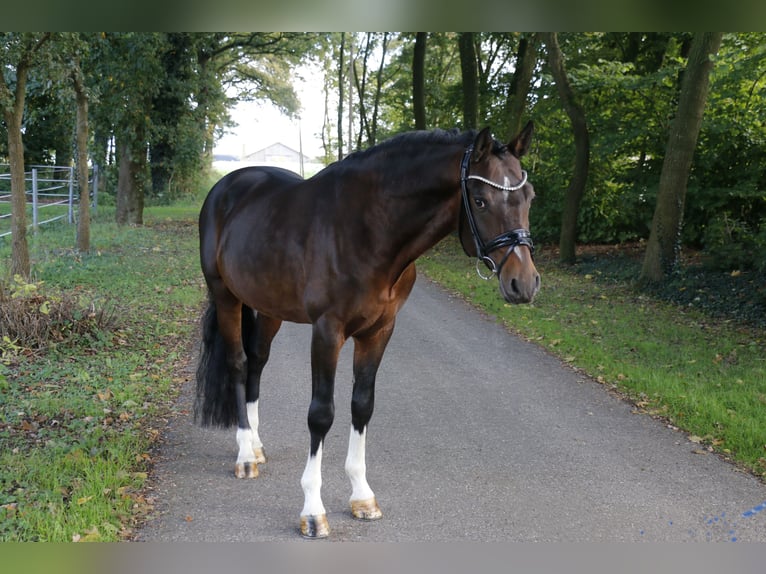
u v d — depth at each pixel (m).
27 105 17.95
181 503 3.85
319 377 3.48
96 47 15.44
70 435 4.64
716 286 10.26
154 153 28.56
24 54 8.70
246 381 4.48
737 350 7.30
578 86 14.09
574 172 14.30
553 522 3.72
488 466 4.47
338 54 33.59
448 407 5.67
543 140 17.55
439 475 4.32
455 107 21.53
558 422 5.33
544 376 6.61
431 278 12.88
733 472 4.40
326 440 4.92
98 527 3.42
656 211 11.12
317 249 3.48
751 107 12.23
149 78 17.41
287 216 3.74
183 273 11.32
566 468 4.45
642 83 13.06
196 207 28.31
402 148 3.40
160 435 4.86
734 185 12.43
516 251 2.98
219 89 27.70
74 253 12.17
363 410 3.66
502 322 9.10
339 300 3.42
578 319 9.06
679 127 10.79
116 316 7.49
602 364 6.83
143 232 17.11
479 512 3.82
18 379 5.75
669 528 3.67
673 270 11.00
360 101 27.62
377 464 4.49
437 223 3.33
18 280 6.82
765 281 9.93
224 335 4.43
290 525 3.64
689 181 12.57
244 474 4.22
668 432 5.12
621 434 5.07
